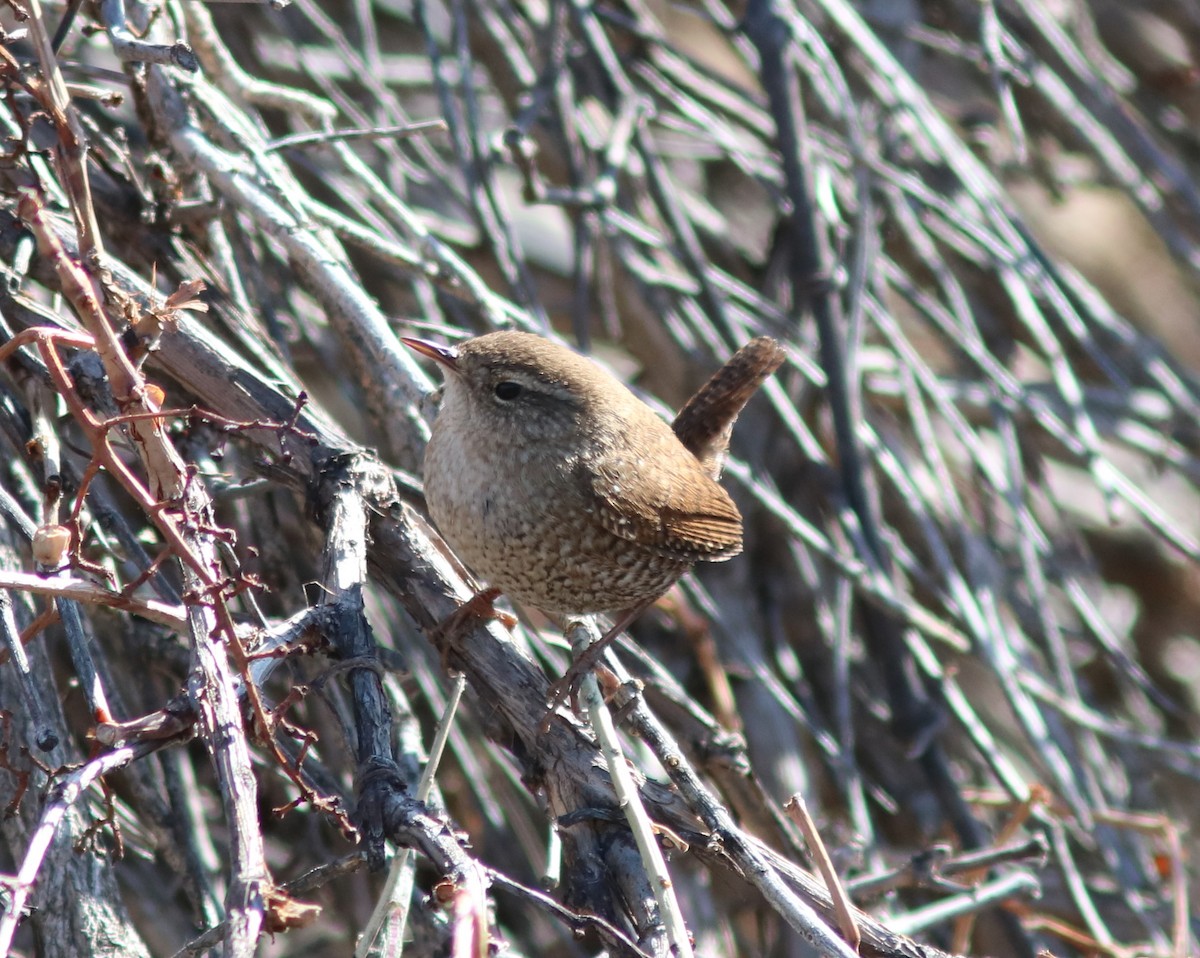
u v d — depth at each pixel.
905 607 9.70
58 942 5.95
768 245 12.81
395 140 11.16
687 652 10.28
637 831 5.98
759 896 8.58
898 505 11.97
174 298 5.37
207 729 4.98
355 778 6.35
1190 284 16.11
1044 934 9.95
